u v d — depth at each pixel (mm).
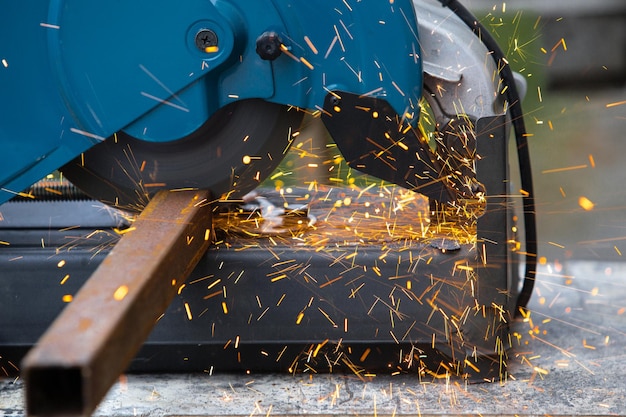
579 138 6172
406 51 2627
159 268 1952
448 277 2709
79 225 3031
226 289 2752
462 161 2834
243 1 2600
